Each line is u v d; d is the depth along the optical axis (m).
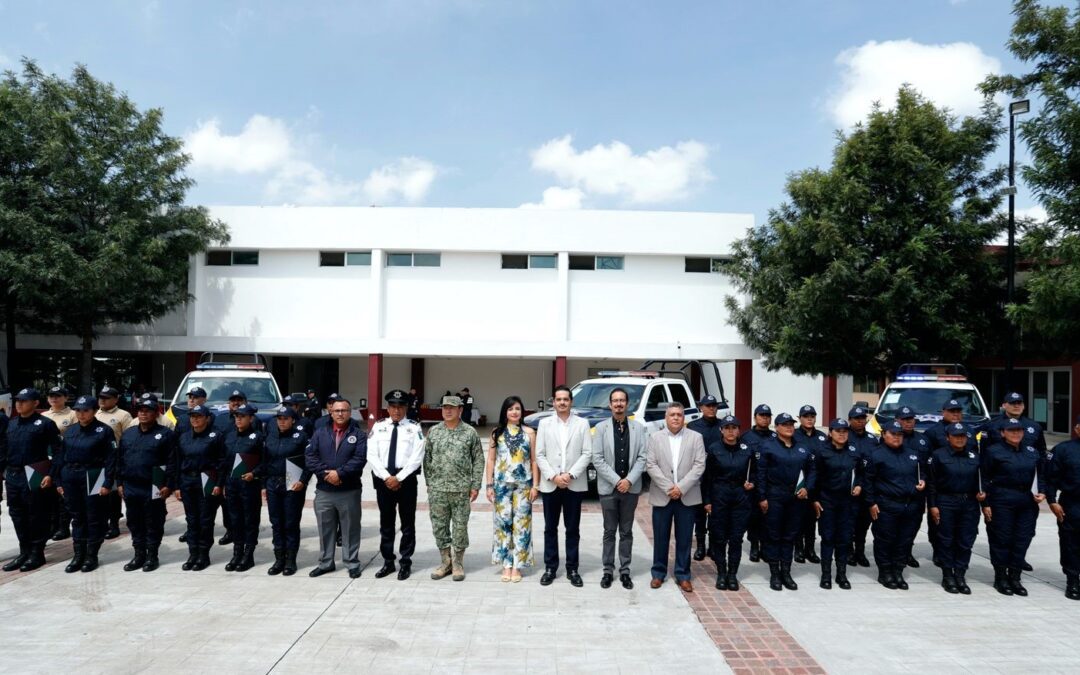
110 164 18.75
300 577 6.98
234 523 7.18
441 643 5.25
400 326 22.64
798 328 16.84
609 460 6.71
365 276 22.50
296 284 22.52
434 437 6.99
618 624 5.70
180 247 20.33
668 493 6.58
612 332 22.56
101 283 17.72
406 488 6.95
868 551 8.56
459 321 22.67
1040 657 5.12
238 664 4.83
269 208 22.14
